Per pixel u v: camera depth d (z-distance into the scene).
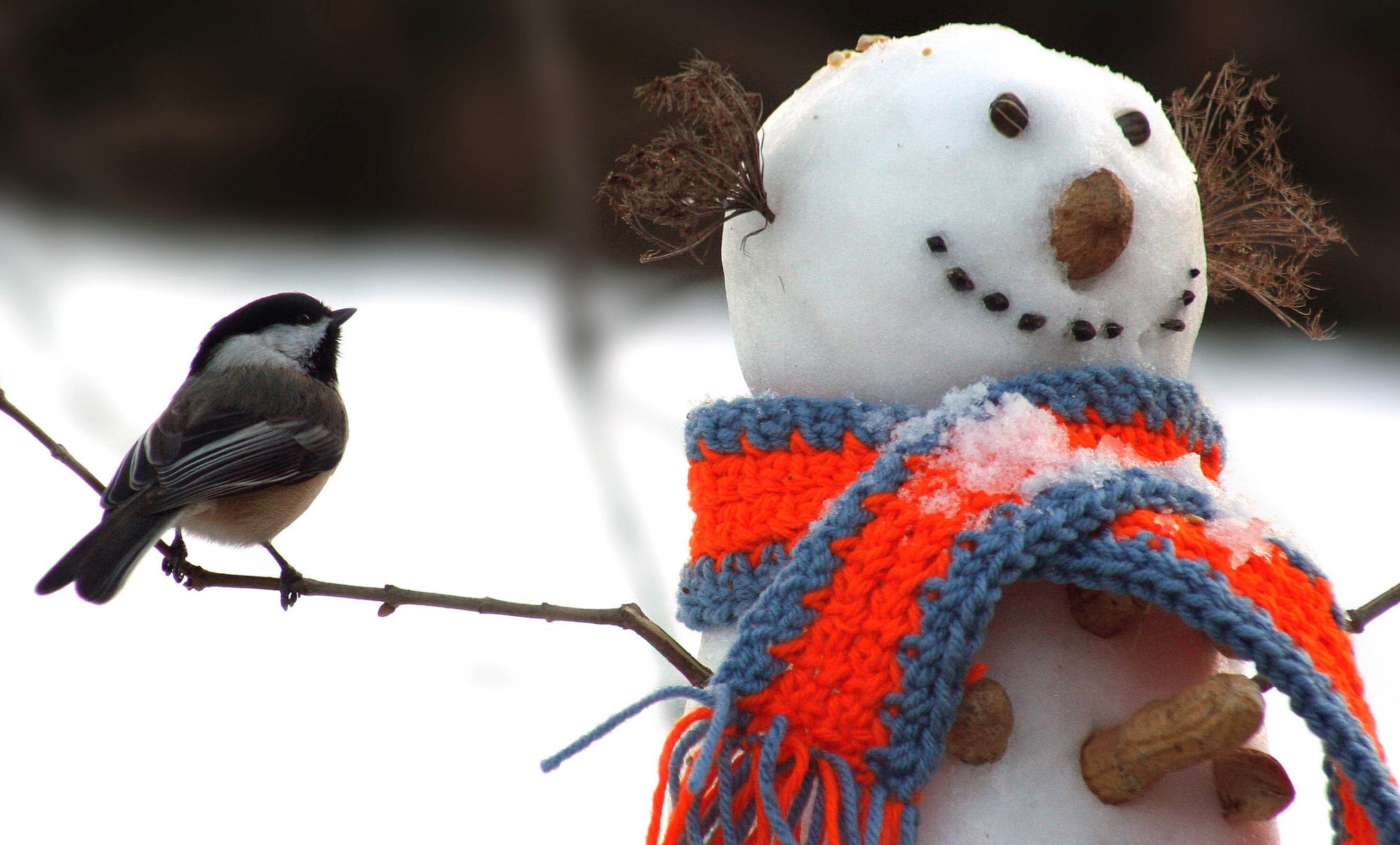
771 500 3.75
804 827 3.72
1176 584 3.70
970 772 3.72
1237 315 5.97
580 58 5.99
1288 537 3.73
